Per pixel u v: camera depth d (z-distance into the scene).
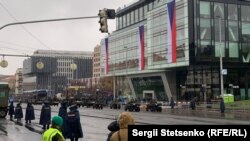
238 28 68.75
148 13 81.19
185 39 66.50
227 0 68.25
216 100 62.28
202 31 66.06
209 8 66.81
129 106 56.09
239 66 69.31
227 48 67.38
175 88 79.12
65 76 129.38
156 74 83.50
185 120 33.06
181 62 67.69
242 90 71.44
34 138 20.75
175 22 69.62
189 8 65.69
